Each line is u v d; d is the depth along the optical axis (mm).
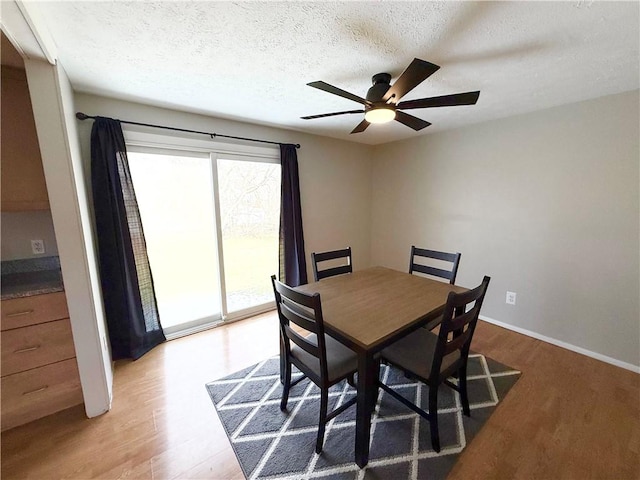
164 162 2578
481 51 1549
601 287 2338
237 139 2906
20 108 1673
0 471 1412
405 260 4035
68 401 1790
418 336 1852
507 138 2799
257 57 1604
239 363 2332
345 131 3385
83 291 1670
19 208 1711
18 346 1605
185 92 2104
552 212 2561
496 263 3000
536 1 1143
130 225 2330
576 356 2414
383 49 1526
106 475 1393
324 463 1451
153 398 1914
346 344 1400
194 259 2863
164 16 1229
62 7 1150
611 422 1689
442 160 3414
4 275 1897
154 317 2551
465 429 1649
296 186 3334
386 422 1717
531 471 1398
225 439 1599
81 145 2090
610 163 2221
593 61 1662
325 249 3895
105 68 1705
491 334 2805
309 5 1167
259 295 3354
